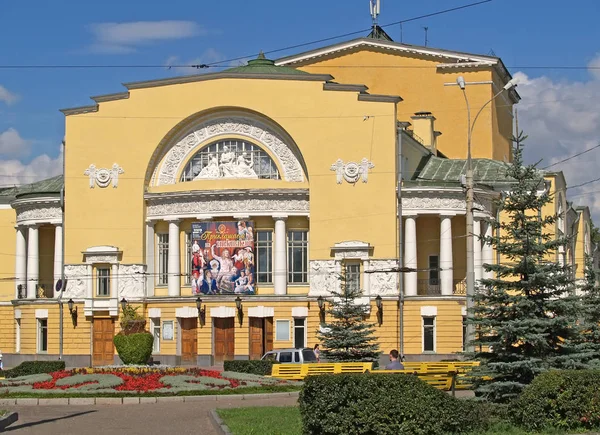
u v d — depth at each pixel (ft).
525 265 109.50
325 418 83.82
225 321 223.92
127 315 201.77
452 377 112.27
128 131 232.32
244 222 222.89
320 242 220.64
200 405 125.18
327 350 182.91
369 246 217.77
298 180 225.15
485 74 266.77
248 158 228.22
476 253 221.46
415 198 218.59
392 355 138.72
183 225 230.27
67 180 235.40
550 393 89.25
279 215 222.48
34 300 238.07
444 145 268.82
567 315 109.29
